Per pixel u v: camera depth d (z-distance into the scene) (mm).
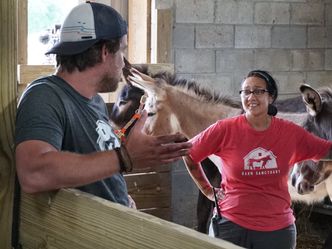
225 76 4719
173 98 4070
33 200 1306
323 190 3834
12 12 1360
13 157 1384
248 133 2557
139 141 1263
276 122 2594
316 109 3730
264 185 2543
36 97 1391
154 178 4125
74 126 1469
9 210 1381
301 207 4266
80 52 1468
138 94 3996
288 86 4969
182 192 4492
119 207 1055
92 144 1517
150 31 4480
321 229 4371
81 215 1143
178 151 1288
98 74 1522
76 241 1163
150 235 972
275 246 2547
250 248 2555
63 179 1227
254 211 2531
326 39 5102
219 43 4668
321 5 5047
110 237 1067
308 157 2660
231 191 2588
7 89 1371
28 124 1328
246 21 4754
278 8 4863
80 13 1477
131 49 4672
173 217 4488
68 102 1460
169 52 4379
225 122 2625
